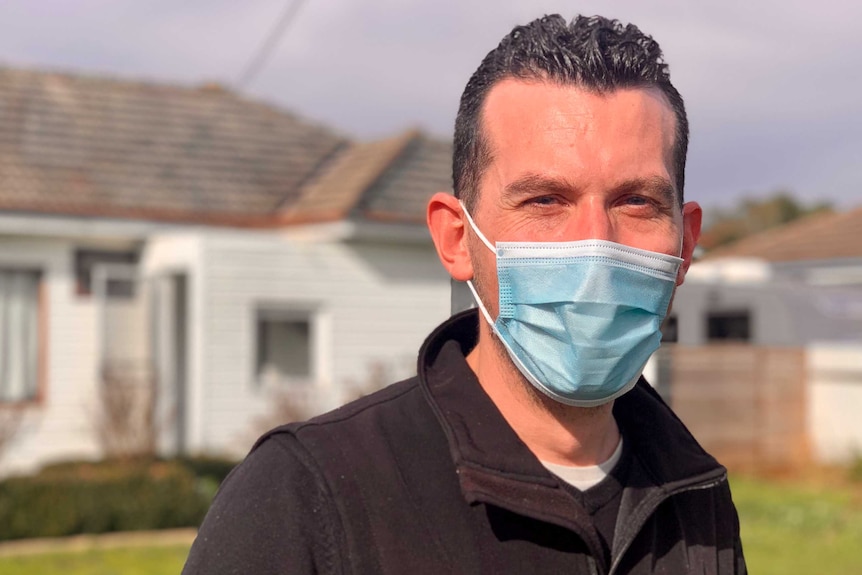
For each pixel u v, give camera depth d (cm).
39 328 1436
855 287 1844
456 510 186
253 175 1630
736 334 1684
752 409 1533
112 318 1453
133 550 927
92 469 1191
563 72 192
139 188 1519
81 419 1442
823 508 1198
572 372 193
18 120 1573
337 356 1470
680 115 205
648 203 197
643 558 200
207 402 1374
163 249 1453
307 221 1487
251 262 1412
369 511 182
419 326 1536
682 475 209
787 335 1662
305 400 1416
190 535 995
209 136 1684
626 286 194
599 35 196
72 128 1592
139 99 1712
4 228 1380
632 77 194
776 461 1535
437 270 1554
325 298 1466
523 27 203
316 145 1736
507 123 196
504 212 198
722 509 218
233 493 184
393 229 1465
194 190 1556
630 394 219
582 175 191
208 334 1378
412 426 195
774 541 1029
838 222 2041
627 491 203
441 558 181
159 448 1415
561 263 193
